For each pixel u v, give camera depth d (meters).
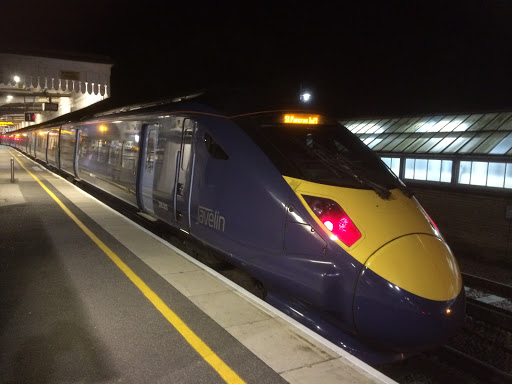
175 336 3.62
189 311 4.12
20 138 47.66
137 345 3.46
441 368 4.67
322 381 3.02
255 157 4.96
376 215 4.23
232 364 3.22
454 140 12.23
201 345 3.48
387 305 3.80
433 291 3.85
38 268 5.32
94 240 6.71
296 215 4.39
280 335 3.69
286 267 4.41
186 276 5.10
